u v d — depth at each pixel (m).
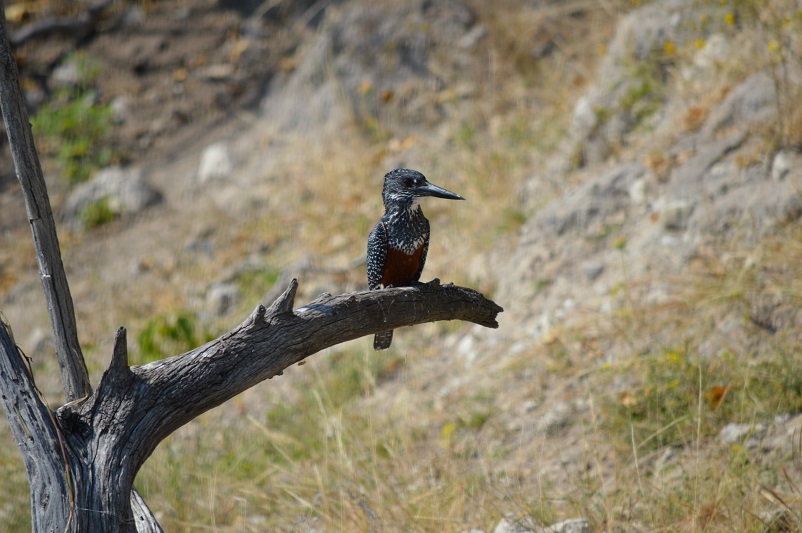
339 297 5.91
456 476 8.81
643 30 14.64
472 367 11.55
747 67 12.92
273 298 14.12
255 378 5.43
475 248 13.75
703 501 7.46
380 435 10.33
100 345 13.95
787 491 7.62
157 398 5.14
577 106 15.04
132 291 15.26
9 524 9.64
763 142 11.48
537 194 14.23
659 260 11.20
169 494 9.78
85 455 4.99
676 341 9.87
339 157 16.66
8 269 16.22
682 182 11.94
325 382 12.05
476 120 16.41
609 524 7.37
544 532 7.45
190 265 15.54
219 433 11.62
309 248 15.12
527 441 9.69
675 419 8.80
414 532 7.98
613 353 10.28
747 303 9.88
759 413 8.70
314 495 9.13
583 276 11.90
